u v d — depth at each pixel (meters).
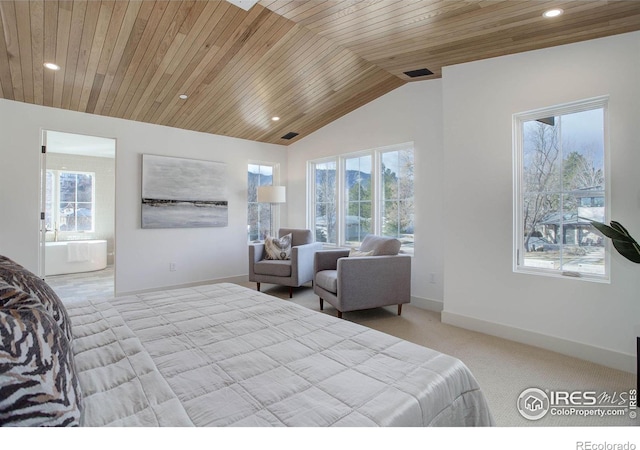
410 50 2.94
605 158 2.42
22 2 2.22
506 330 2.85
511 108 2.83
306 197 5.48
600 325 2.37
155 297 2.01
